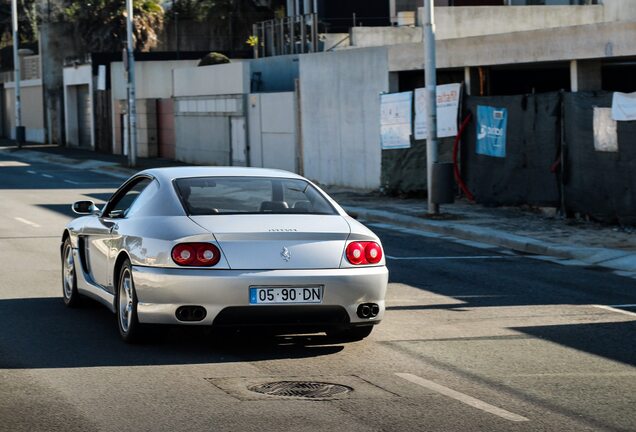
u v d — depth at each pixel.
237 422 7.04
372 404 7.58
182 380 8.29
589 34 21.17
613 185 19.98
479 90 25.59
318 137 32.72
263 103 37.62
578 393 8.00
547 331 10.71
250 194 9.77
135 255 9.26
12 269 14.98
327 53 31.61
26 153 59.06
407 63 27.38
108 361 8.95
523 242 18.23
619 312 11.97
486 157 24.09
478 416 7.27
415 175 27.12
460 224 20.97
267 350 9.48
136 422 7.02
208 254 8.84
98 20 68.00
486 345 9.91
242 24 67.62
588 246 17.64
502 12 40.34
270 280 8.83
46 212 25.09
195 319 8.86
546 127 21.91
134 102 43.78
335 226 9.34
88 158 52.03
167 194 9.66
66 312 11.45
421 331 10.59
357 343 9.89
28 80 72.88
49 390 7.92
